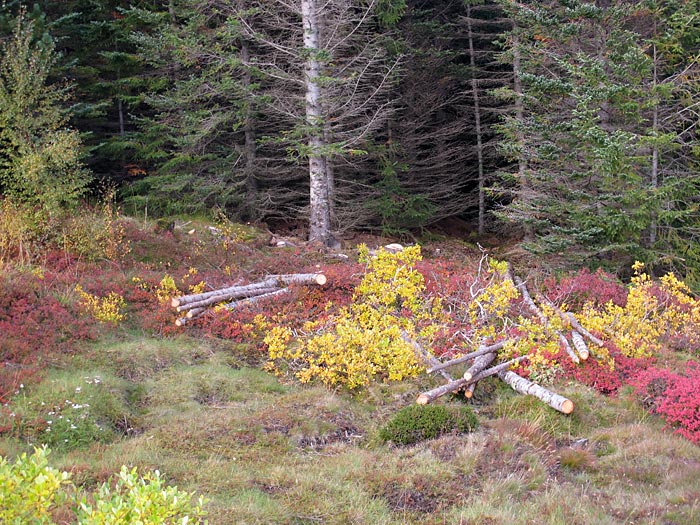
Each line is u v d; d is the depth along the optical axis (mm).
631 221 15625
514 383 10758
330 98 19891
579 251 16875
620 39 16547
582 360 11281
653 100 16406
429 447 8812
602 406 10258
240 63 18891
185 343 12062
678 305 13555
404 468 8203
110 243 15227
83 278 13617
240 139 22750
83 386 9539
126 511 4316
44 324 11430
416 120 24625
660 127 17500
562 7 17188
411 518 7125
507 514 7039
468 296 13445
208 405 10031
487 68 26484
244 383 10828
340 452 8805
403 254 13273
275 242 19672
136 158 21453
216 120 19797
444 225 27094
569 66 16141
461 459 8352
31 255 14211
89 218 15656
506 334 12070
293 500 7258
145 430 9070
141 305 13180
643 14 17438
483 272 15219
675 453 8828
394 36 22797
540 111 20172
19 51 15227
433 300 13484
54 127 15461
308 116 18797
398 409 10266
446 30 24406
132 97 20047
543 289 14844
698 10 17766
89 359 10789
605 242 16609
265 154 24031
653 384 10273
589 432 9594
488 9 25406
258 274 15617
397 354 11352
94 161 21516
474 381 10656
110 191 17516
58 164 15023
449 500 7496
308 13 19094
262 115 23375
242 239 18875
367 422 9836
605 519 6965
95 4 20391
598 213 16469
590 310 12805
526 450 8781
